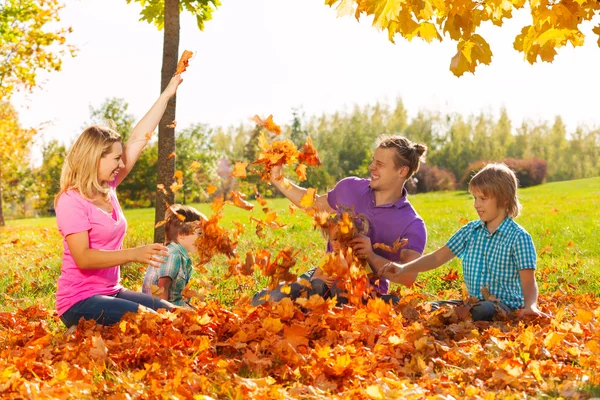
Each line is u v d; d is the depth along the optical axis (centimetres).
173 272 466
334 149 6247
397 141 455
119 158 427
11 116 2762
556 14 413
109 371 327
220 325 398
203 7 902
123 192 4647
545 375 324
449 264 778
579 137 7244
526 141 7094
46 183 4844
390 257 456
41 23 1838
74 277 413
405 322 415
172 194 811
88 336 379
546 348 361
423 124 6800
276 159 415
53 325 484
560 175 7169
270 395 282
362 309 398
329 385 306
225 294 605
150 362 346
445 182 5206
